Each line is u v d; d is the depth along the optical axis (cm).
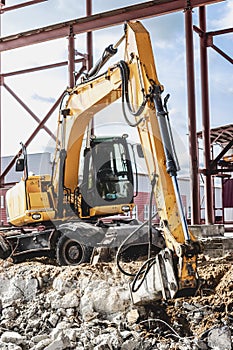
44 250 1295
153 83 883
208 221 1884
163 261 766
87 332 801
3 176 2189
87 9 2062
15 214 1397
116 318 856
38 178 1327
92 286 933
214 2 1717
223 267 971
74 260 1226
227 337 760
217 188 3609
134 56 928
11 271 1115
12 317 924
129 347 761
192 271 734
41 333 853
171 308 845
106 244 1190
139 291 812
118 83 1057
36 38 2012
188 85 1775
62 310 898
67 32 1956
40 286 1017
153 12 1802
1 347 775
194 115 1770
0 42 2078
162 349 754
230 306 820
